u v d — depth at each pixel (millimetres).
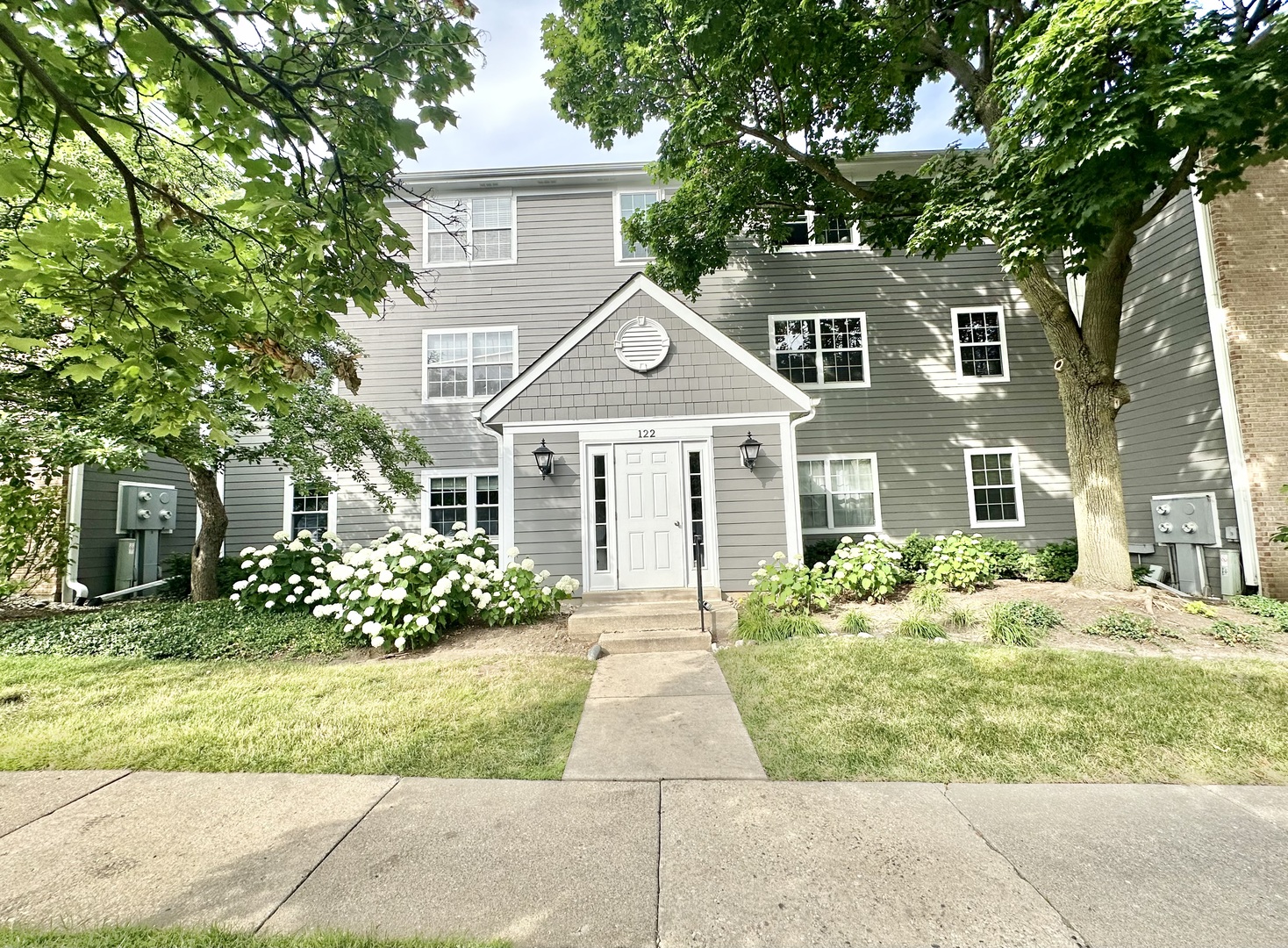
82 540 9867
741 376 8836
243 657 6234
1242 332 8781
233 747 4039
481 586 7309
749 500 8656
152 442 7742
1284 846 2822
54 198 2877
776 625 6742
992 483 12016
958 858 2744
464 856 2811
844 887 2547
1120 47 5836
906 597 8070
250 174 3146
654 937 2262
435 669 5676
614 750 3998
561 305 12430
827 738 4066
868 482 12031
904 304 12375
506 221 12648
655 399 8805
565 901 2479
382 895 2523
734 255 12531
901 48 8562
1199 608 6812
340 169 3234
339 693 5027
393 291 12352
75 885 2609
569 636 7000
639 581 8531
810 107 9414
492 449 12102
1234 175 6613
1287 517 8430
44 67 2703
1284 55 5477
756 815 3156
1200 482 9242
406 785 3543
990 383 12156
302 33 3137
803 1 7844
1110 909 2391
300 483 9297
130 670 5680
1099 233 6586
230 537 12141
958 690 4793
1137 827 3006
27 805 3318
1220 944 2201
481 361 12336
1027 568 10320
